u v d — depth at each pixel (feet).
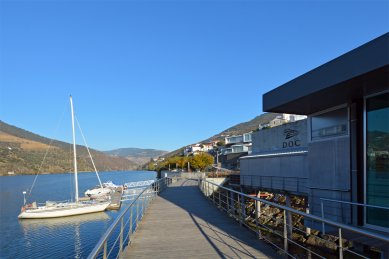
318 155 43.83
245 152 291.17
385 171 33.12
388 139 32.81
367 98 35.65
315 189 44.29
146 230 33.53
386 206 33.01
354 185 37.24
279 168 82.28
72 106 157.07
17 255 79.30
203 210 47.80
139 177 428.15
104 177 464.65
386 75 28.14
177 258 23.25
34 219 123.54
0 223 117.29
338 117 40.40
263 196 106.32
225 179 141.18
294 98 37.27
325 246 48.75
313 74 34.06
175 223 37.27
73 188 258.57
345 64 29.76
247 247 25.71
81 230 104.83
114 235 83.15
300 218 69.67
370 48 27.09
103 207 135.74
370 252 36.09
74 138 151.43
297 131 125.39
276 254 23.58
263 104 43.86
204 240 28.48
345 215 38.55
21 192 229.25
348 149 38.34
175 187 100.42
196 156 252.62
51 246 86.58
